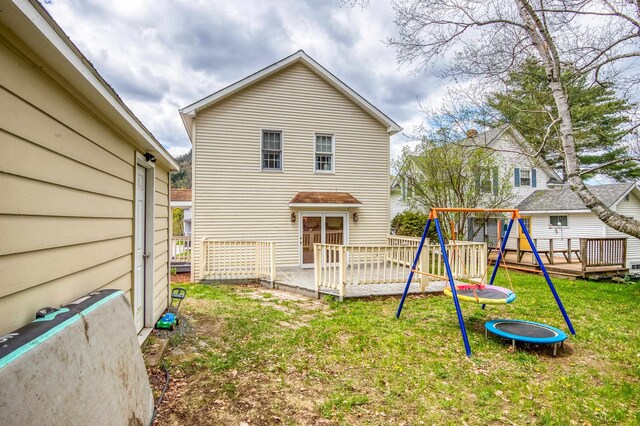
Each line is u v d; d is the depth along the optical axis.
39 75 2.13
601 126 14.77
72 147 2.59
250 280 10.21
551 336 4.88
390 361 4.46
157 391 3.42
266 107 11.80
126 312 2.73
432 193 15.65
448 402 3.45
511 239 18.17
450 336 5.49
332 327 5.82
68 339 1.78
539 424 3.12
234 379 3.81
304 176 12.19
